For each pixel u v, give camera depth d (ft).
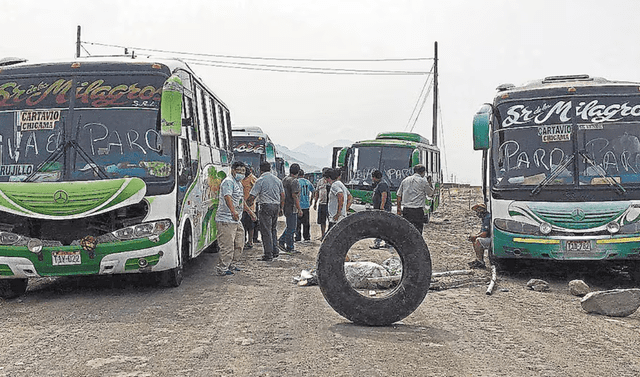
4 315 29.50
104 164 33.30
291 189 53.21
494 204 39.04
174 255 33.76
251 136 100.99
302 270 42.32
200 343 23.63
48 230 32.19
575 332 25.41
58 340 24.36
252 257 50.57
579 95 39.24
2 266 32.22
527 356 21.75
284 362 20.99
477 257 43.65
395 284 35.06
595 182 37.29
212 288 35.96
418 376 19.42
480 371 19.97
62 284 38.47
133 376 19.67
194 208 39.09
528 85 42.42
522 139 39.37
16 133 33.63
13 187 31.96
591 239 36.73
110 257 32.30
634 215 36.60
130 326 26.58
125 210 32.76
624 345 23.44
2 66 34.91
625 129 38.32
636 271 38.17
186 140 36.94
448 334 24.89
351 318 26.23
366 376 19.40
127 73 34.71
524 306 30.78
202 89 43.24
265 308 30.14
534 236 37.52
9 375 19.90
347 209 47.67
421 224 49.06
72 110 33.88
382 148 81.66
